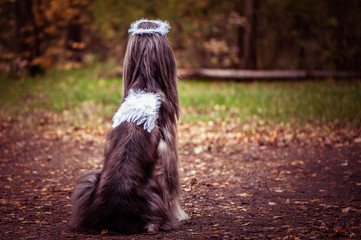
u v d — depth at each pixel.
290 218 4.48
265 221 4.40
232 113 11.65
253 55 22.28
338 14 18.92
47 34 21.12
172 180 3.89
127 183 3.62
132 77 4.00
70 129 10.21
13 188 6.12
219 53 24.83
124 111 3.85
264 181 6.41
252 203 5.28
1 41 21.31
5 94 14.55
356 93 12.84
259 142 8.76
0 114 11.55
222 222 4.40
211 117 11.30
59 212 4.97
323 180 6.39
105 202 3.66
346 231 3.89
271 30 28.20
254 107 12.14
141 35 3.98
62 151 8.48
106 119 11.19
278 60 28.50
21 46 19.66
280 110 11.60
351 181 6.29
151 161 3.75
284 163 7.41
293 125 10.12
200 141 9.09
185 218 4.45
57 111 12.12
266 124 10.41
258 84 17.31
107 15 23.78
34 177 6.77
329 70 19.19
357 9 18.70
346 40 18.70
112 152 3.75
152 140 3.75
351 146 8.25
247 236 3.79
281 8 23.45
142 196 3.69
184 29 24.52
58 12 19.84
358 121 9.89
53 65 22.00
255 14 22.55
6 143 8.96
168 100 3.97
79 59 23.88
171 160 3.86
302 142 8.69
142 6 23.52
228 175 6.77
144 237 3.63
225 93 14.59
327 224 4.16
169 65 4.02
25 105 12.83
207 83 17.98
